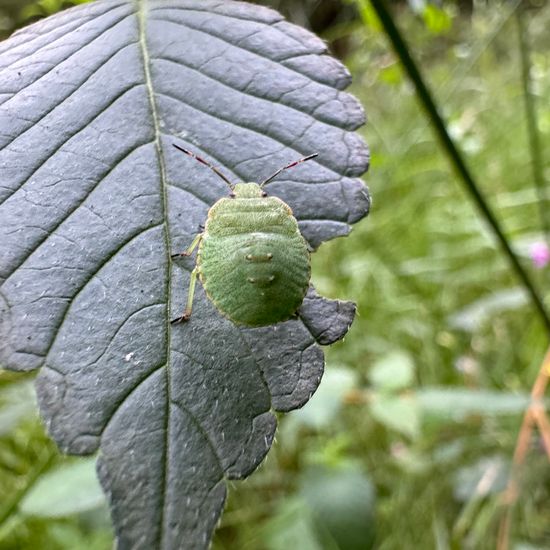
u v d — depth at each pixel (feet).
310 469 0.24
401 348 0.38
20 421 0.27
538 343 0.35
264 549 0.26
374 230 0.45
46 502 0.20
